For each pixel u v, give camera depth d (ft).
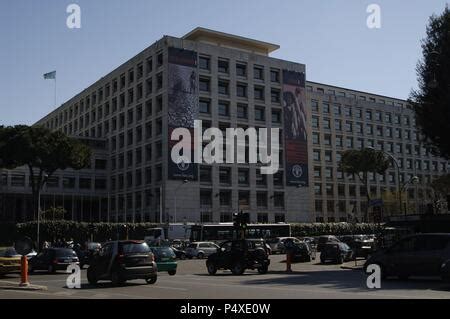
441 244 60.80
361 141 357.20
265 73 292.61
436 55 105.50
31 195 290.97
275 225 213.87
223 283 65.16
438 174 395.96
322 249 119.55
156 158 261.24
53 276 84.79
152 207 258.78
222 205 263.90
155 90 266.77
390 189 362.33
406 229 107.65
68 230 202.59
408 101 115.65
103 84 324.19
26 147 211.41
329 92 380.78
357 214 342.64
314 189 327.26
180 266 119.75
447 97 104.37
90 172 308.40
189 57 265.54
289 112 296.10
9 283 67.67
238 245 84.94
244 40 296.92
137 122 283.18
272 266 110.63
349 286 57.00
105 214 310.24
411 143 384.88
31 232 198.39
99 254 64.44
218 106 272.72
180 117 257.55
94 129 332.39
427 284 58.49
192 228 198.70
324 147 337.72
